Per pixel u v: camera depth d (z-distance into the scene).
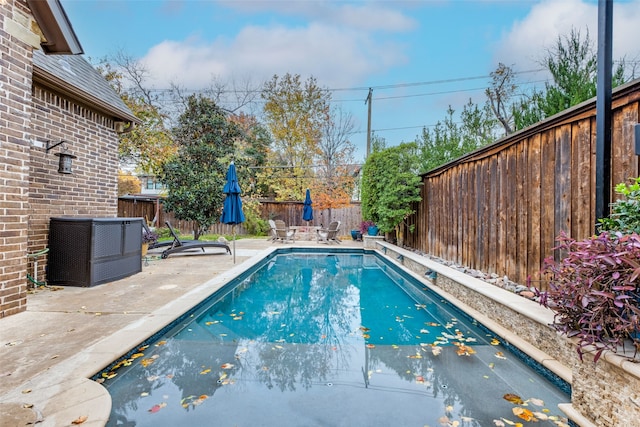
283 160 21.28
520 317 3.38
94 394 2.24
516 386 2.73
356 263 10.02
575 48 5.76
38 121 5.15
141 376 2.84
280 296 6.00
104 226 5.45
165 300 4.48
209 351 3.39
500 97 11.90
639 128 2.49
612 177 3.10
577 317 2.06
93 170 6.32
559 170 3.86
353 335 3.95
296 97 20.44
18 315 3.79
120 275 5.90
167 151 15.47
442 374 2.94
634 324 1.72
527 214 4.44
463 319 4.48
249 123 21.25
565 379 2.58
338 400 2.52
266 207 18.56
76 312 3.92
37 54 5.17
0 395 2.20
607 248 1.91
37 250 5.12
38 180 5.15
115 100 7.02
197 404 2.43
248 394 2.58
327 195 18.31
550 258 2.42
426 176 8.80
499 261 5.14
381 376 2.91
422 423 2.22
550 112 5.70
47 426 1.91
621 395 1.80
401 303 5.56
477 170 5.91
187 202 11.98
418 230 9.45
